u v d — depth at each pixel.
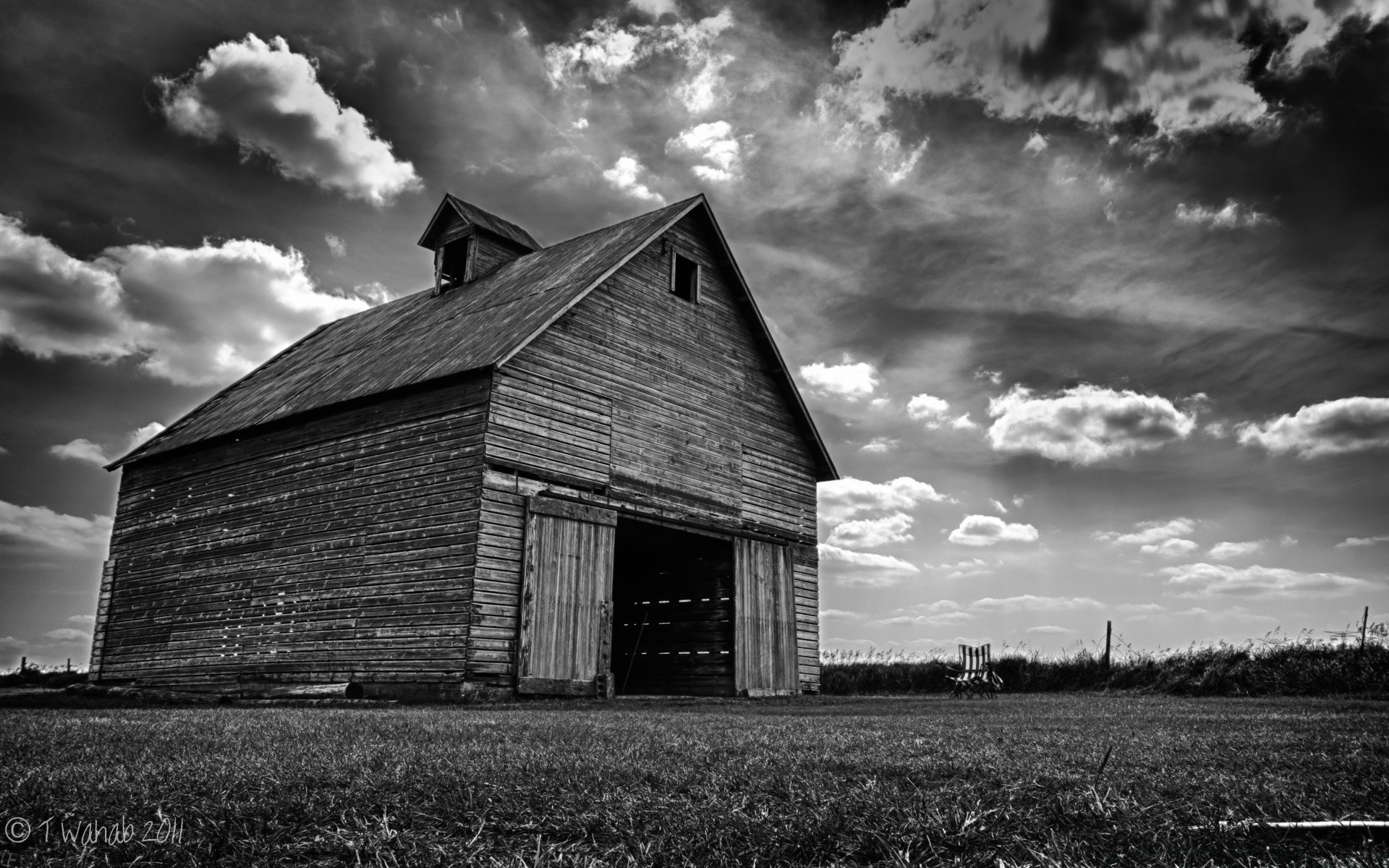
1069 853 2.09
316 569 18.69
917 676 28.16
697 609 22.23
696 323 21.89
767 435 23.27
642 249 20.72
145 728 6.29
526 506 17.17
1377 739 5.82
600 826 2.49
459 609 16.17
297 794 2.90
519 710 12.55
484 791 2.99
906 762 4.04
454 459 17.11
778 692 21.86
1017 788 3.10
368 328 25.36
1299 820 2.45
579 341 18.89
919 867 2.06
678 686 22.14
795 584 23.12
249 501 20.58
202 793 2.91
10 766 3.63
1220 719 9.20
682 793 3.01
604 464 18.88
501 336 17.97
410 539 17.30
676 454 20.58
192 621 20.91
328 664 17.89
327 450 19.34
